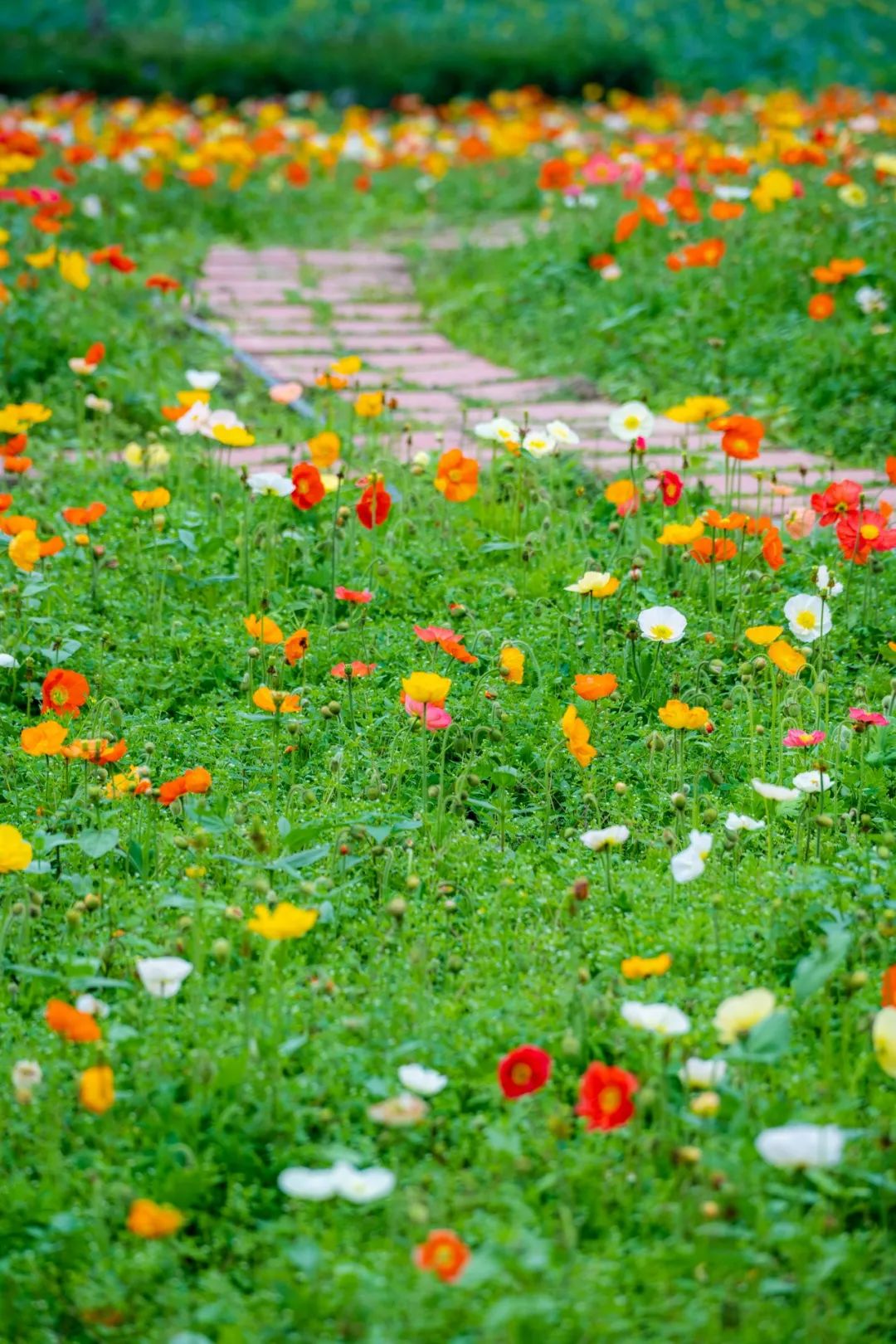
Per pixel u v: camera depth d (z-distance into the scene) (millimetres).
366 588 5344
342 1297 2398
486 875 3793
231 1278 2576
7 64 17500
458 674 4781
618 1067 2975
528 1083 2732
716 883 3697
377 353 8805
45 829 3906
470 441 7121
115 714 4406
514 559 5625
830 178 9023
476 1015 3139
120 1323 2461
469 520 6020
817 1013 3168
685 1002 3154
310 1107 2902
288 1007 3184
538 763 4352
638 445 5602
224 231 11898
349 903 3646
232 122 14383
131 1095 2891
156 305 9055
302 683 4793
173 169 12414
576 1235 2568
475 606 5254
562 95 19016
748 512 6242
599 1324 2328
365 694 4633
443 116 17031
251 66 18281
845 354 7828
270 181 12602
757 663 4570
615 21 24969
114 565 5344
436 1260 2252
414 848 3900
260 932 2844
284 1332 2387
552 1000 3197
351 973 3334
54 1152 2719
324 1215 2676
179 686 4793
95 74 17750
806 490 6465
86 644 5004
